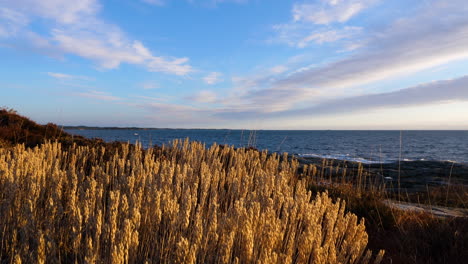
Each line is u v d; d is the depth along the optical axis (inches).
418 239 160.6
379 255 99.0
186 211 97.0
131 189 119.8
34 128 426.6
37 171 131.0
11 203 109.7
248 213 94.5
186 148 247.8
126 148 254.1
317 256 85.4
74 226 83.4
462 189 387.9
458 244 148.8
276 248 92.6
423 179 537.6
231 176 167.8
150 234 101.7
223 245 83.0
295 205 109.3
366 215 195.0
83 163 214.4
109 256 79.5
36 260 76.7
